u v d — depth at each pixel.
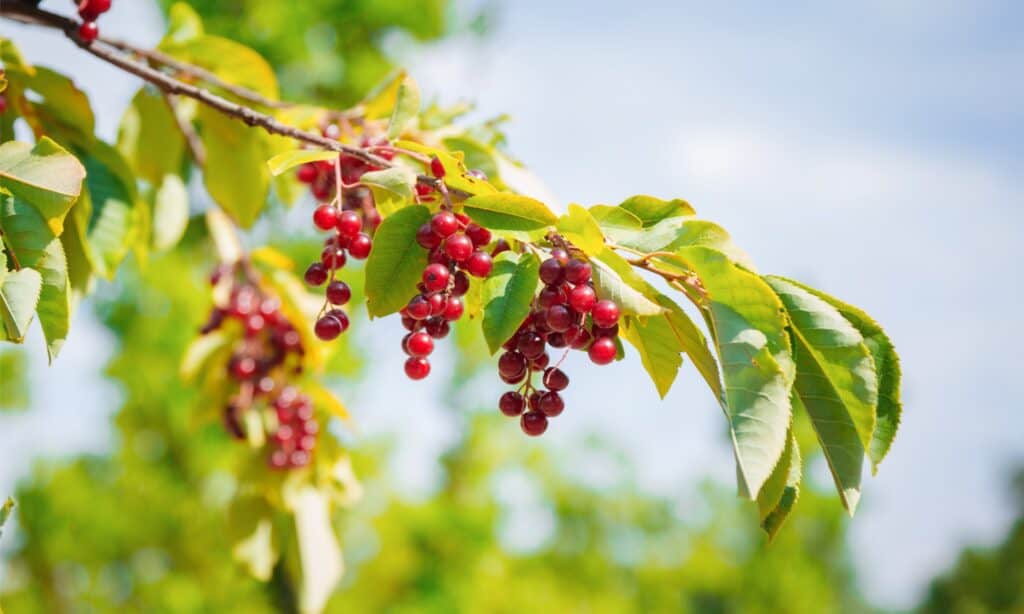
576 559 4.57
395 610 2.57
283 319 0.90
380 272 0.61
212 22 2.12
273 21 2.15
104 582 2.49
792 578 4.88
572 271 0.60
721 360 0.58
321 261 0.64
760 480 0.56
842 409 0.60
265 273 0.91
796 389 0.61
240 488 0.87
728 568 5.04
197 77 0.83
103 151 0.78
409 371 0.63
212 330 0.91
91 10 0.71
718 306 0.59
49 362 0.62
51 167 0.62
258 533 0.87
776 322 0.58
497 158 0.78
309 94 2.28
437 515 2.64
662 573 5.07
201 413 0.89
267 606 2.32
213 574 2.40
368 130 0.80
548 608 3.29
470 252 0.61
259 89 0.87
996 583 8.09
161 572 2.45
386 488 2.58
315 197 0.81
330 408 0.89
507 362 0.62
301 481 0.87
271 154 0.87
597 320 0.59
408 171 0.61
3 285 0.60
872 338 0.61
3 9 0.70
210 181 0.89
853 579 5.25
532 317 0.62
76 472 2.51
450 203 0.62
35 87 0.76
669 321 0.61
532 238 0.60
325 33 2.31
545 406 0.63
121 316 2.28
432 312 0.61
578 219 0.59
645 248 0.60
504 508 2.98
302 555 0.86
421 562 2.63
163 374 2.28
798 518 4.94
